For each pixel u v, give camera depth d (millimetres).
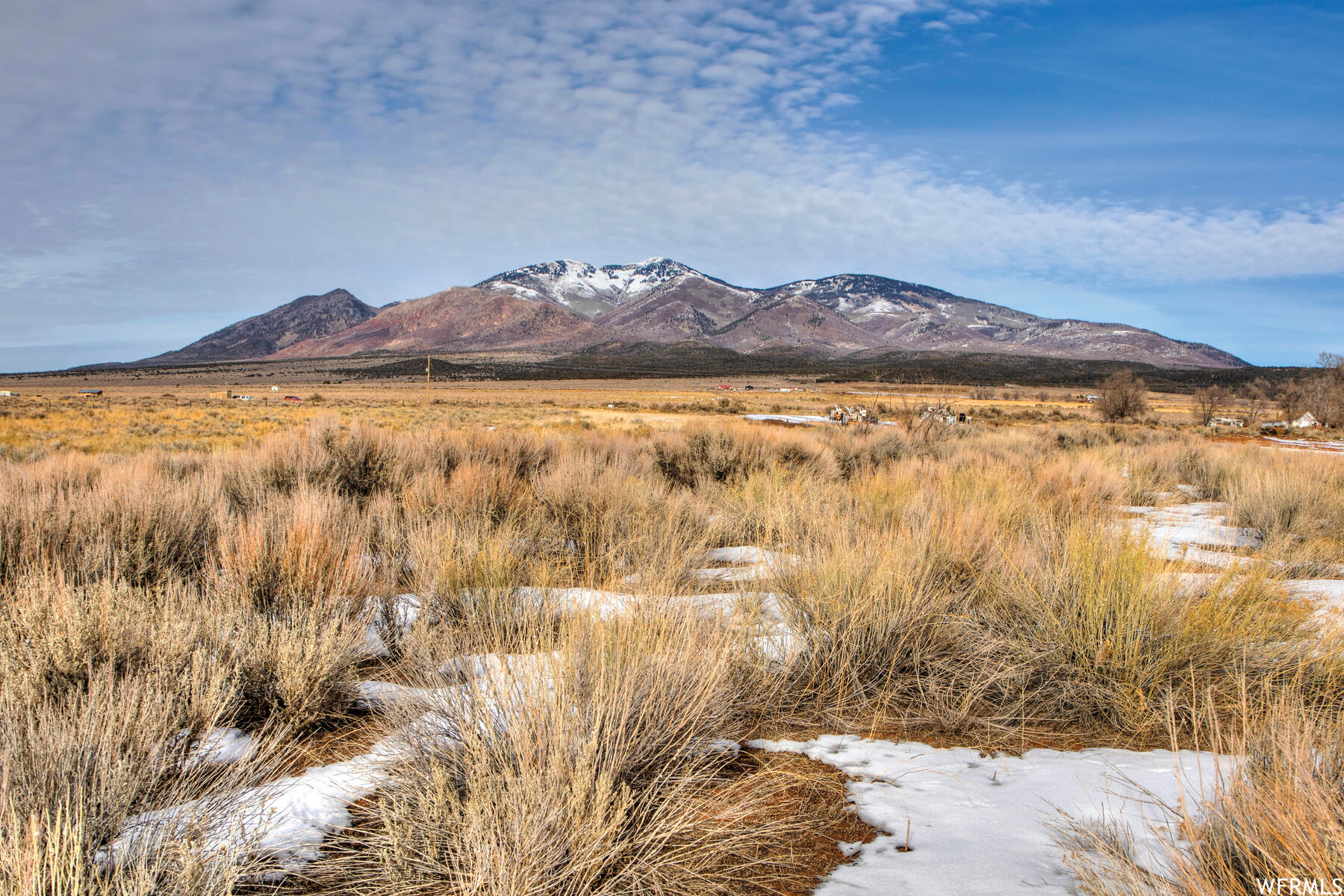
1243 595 4352
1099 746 3256
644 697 2939
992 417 57094
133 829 2170
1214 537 7863
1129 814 2449
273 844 2281
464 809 2268
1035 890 2018
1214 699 3518
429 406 55125
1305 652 3750
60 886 1781
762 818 2551
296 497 6754
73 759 2271
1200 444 19359
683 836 2371
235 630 3648
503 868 1986
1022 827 2438
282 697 3242
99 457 14992
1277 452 18109
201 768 2582
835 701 3711
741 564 6410
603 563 6145
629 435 24812
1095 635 3824
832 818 2578
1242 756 2293
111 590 3805
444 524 6117
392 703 3121
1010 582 4672
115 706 2633
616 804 2383
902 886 2088
